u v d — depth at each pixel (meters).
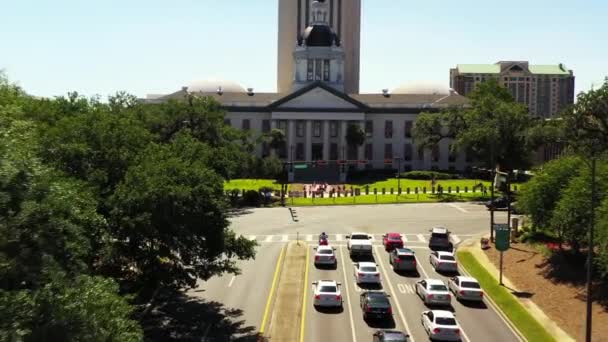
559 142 104.62
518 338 37.62
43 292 20.47
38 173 22.67
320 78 157.75
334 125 146.88
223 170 73.44
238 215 86.19
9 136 23.91
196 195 37.16
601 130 79.19
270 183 119.12
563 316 41.38
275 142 133.38
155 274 37.91
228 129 102.38
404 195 104.31
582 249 55.94
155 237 36.59
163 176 37.34
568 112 80.38
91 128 41.66
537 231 65.31
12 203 21.06
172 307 42.91
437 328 36.19
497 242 50.03
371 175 137.50
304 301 44.75
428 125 121.94
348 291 47.72
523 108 104.06
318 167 139.00
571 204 49.16
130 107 83.00
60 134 41.00
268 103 150.25
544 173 58.06
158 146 45.38
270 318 40.72
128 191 36.38
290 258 59.06
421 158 150.25
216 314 41.41
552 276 50.25
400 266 53.91
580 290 46.12
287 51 185.88
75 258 25.03
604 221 42.78
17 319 18.86
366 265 50.38
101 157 40.41
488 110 104.50
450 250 63.47
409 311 42.75
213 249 38.19
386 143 150.50
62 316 20.41
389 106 150.50
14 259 20.28
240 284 49.25
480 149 104.25
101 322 22.34
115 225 36.03
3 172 20.78
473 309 43.62
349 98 145.25
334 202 96.88
